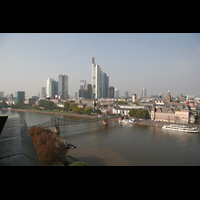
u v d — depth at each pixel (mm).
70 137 116625
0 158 9336
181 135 124375
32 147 12609
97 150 88062
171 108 195250
